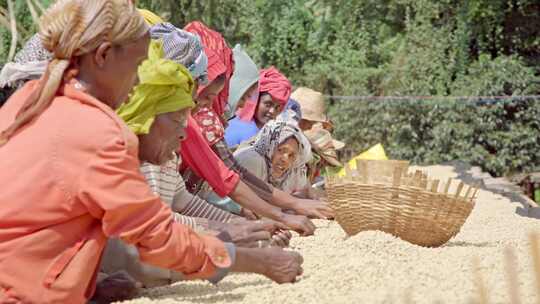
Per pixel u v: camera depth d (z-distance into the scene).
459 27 19.19
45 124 3.91
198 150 5.72
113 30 3.96
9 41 13.75
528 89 18.50
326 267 4.68
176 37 5.50
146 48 4.08
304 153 7.07
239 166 6.14
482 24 19.27
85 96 3.95
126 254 4.54
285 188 7.05
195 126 5.73
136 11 4.05
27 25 14.37
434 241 5.28
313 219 6.68
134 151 3.94
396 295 4.03
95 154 3.86
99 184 3.86
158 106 4.47
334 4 20.62
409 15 19.89
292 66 21.03
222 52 6.33
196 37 5.59
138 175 3.94
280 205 6.21
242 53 7.20
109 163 3.86
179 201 5.50
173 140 4.54
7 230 3.88
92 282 4.06
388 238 5.23
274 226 5.29
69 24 3.94
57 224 3.91
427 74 19.12
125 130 3.93
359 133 19.31
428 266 4.64
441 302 3.87
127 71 4.04
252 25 20.84
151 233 3.95
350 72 19.66
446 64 19.16
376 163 5.45
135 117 4.43
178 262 4.04
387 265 4.66
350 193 5.40
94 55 3.98
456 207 5.24
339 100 19.75
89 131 3.87
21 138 3.94
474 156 18.25
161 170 5.19
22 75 4.82
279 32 20.88
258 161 6.82
